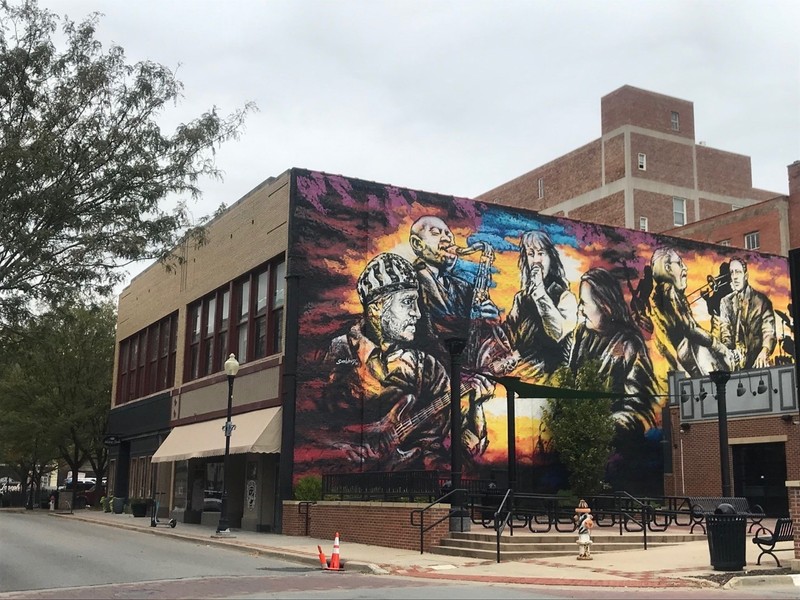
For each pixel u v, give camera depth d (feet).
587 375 99.76
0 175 54.49
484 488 93.40
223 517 83.61
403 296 94.94
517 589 45.29
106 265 59.31
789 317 124.06
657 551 63.72
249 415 94.38
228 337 104.88
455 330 97.45
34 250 55.42
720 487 99.66
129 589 44.91
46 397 162.20
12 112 56.29
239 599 40.14
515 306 102.01
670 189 196.54
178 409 118.42
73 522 120.26
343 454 88.28
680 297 115.03
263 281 98.73
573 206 205.67
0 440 172.24
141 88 57.88
